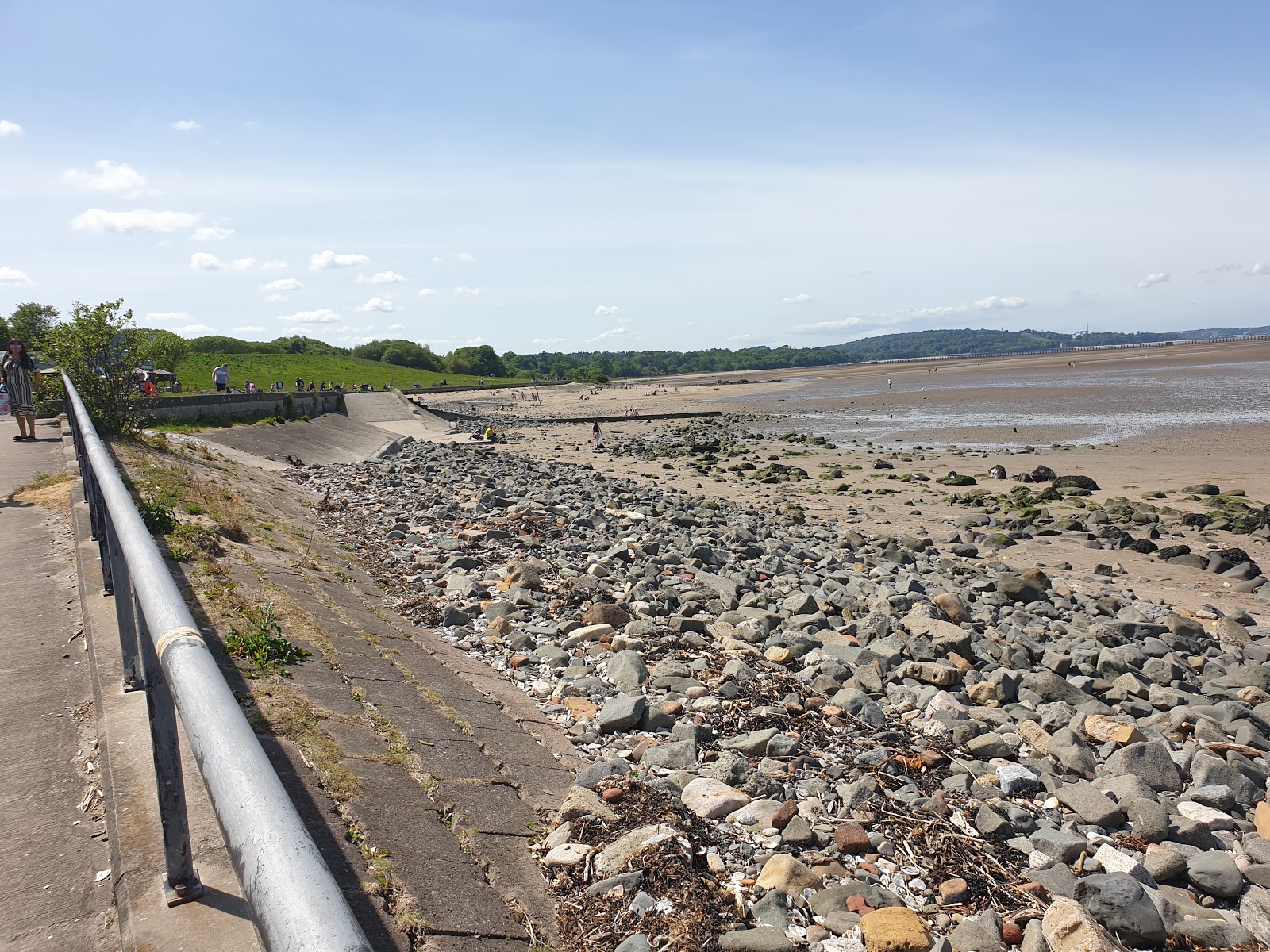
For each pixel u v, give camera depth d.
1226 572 18.95
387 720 6.39
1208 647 13.29
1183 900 5.90
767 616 12.00
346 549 15.80
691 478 37.72
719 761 7.17
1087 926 4.97
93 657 5.76
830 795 6.91
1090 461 38.16
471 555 15.70
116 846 3.78
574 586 13.16
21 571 8.38
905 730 8.55
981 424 58.16
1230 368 110.31
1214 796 7.33
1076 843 6.21
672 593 12.99
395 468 35.16
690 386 152.50
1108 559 20.94
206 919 3.28
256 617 7.64
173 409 32.62
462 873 4.78
